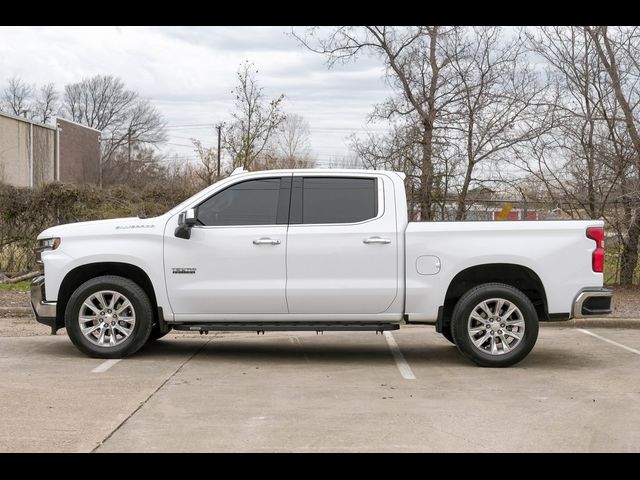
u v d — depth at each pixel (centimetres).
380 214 802
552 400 654
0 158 3503
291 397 656
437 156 1492
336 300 793
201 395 658
